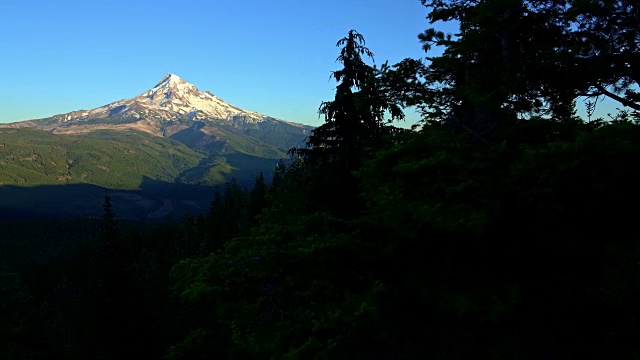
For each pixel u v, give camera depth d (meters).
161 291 33.16
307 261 6.58
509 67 6.92
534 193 4.96
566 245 5.34
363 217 6.93
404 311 6.06
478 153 5.72
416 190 5.91
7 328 19.92
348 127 13.31
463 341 5.69
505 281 5.77
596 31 6.97
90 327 25.19
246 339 5.88
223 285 6.04
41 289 82.38
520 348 5.37
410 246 6.49
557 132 5.98
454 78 8.21
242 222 59.28
